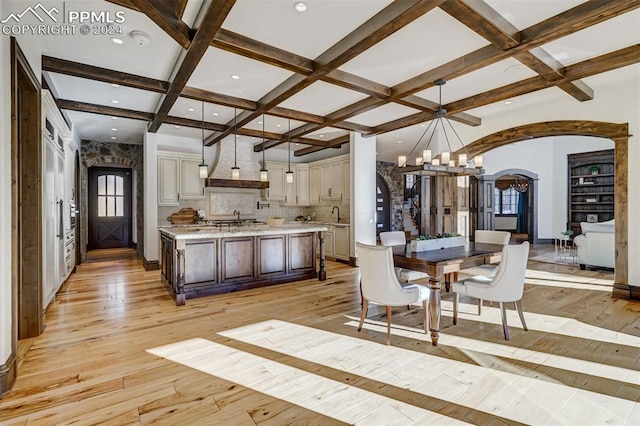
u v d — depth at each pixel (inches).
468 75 153.2
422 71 148.4
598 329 124.9
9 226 85.1
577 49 129.3
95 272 235.9
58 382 87.8
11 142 88.4
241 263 186.9
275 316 142.4
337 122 215.6
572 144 374.0
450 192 253.9
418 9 93.0
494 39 110.0
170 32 100.5
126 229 370.3
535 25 109.3
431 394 82.6
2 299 79.7
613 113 171.3
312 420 72.7
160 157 262.2
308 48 125.3
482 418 73.2
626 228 165.9
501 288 115.1
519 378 90.0
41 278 121.4
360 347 110.5
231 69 145.4
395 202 444.1
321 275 212.2
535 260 280.5
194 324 132.3
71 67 136.3
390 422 72.0
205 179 273.1
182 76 135.1
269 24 109.1
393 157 399.9
